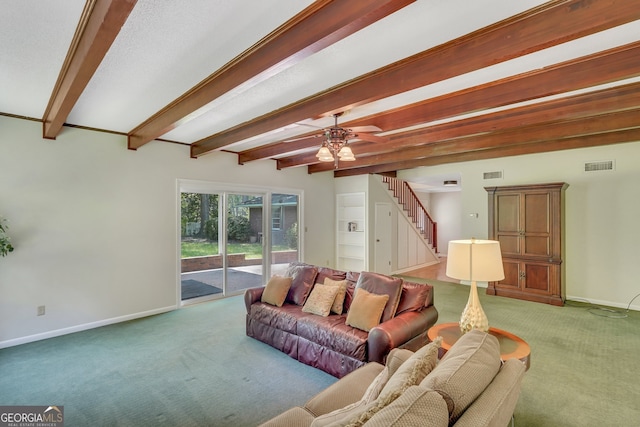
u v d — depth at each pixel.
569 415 2.29
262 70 2.15
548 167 5.60
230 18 1.84
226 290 5.67
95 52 1.92
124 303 4.42
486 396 1.14
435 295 5.71
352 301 3.11
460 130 4.00
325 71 2.53
